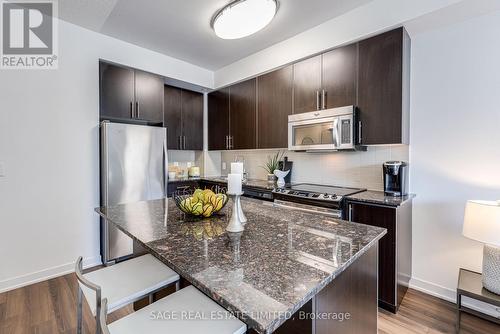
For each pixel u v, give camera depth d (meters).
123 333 0.88
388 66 2.16
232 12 2.28
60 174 2.55
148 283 1.22
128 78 2.98
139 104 3.07
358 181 2.70
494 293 1.61
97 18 2.49
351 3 2.23
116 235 2.79
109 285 1.20
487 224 1.56
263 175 3.73
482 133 1.96
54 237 2.52
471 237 1.63
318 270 0.86
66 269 2.59
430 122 2.20
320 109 2.60
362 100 2.31
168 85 3.69
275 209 1.80
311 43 2.65
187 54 3.30
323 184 3.00
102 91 2.78
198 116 4.06
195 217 1.54
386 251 1.96
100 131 2.78
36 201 2.42
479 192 1.97
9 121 2.27
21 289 2.28
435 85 2.17
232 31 2.55
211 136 4.04
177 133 3.79
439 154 2.16
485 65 1.94
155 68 3.24
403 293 2.12
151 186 3.00
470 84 2.00
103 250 2.75
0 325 1.79
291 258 0.96
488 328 1.77
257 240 1.15
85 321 1.84
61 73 2.54
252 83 3.35
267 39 2.89
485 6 1.82
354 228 1.33
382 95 2.19
